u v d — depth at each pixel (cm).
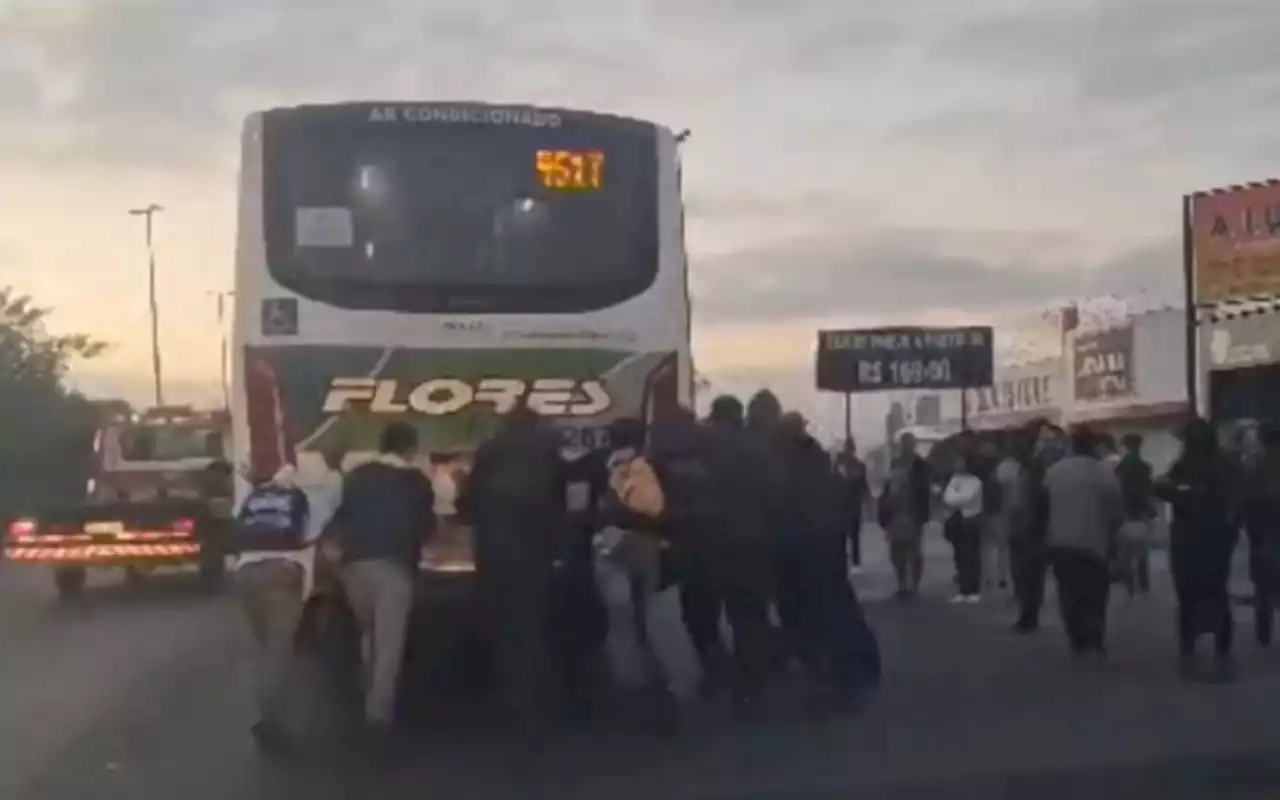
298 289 1180
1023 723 1112
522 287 1202
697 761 1018
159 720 1240
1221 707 1165
